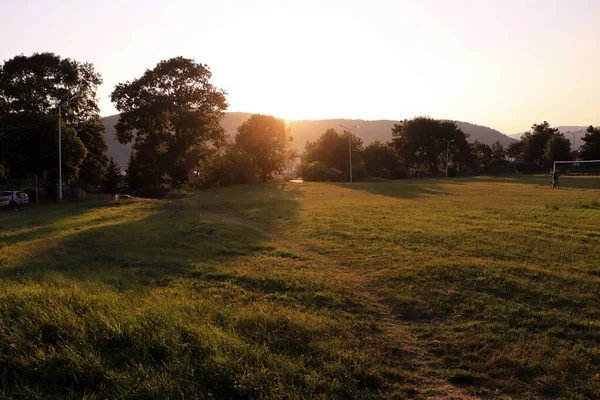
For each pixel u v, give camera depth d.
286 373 4.48
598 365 5.11
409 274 9.05
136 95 54.69
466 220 17.44
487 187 42.56
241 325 5.83
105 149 51.62
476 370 5.05
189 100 55.88
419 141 96.94
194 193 42.69
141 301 6.71
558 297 7.42
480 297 7.50
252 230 17.05
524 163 109.94
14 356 4.46
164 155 56.50
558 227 15.30
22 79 43.78
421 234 14.10
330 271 9.97
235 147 58.72
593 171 90.06
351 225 16.86
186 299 7.20
